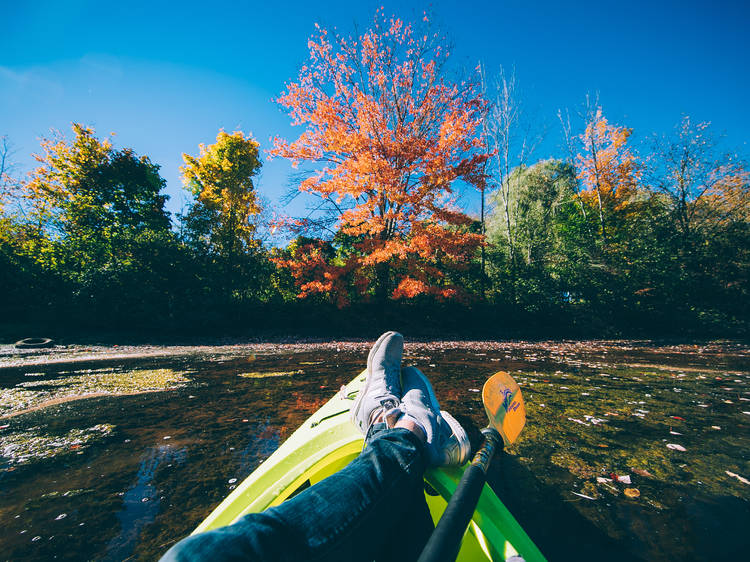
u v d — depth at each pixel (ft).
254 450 8.35
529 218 66.23
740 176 52.70
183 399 12.96
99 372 18.56
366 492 2.69
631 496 6.22
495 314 47.78
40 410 11.64
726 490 6.46
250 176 68.49
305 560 2.12
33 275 38.37
